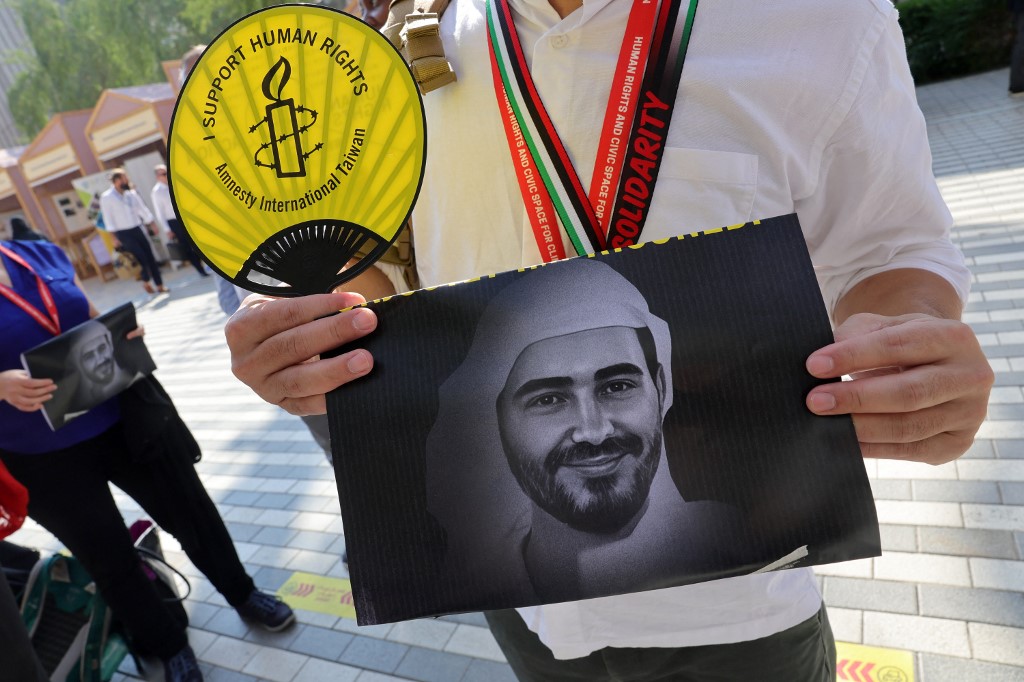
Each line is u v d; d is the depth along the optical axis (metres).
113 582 2.11
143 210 10.44
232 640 2.44
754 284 0.62
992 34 9.38
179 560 3.02
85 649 2.14
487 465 0.66
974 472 2.34
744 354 0.62
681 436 0.63
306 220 0.66
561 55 0.71
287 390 0.67
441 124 0.79
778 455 0.62
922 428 0.59
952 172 5.58
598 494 0.65
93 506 2.05
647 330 0.63
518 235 0.80
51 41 24.17
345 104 0.64
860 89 0.70
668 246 0.63
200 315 8.32
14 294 1.93
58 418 1.86
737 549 0.63
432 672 2.12
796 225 0.61
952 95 8.56
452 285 0.65
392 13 0.84
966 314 3.35
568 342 0.64
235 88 0.62
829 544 0.62
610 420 0.64
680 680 0.96
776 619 0.88
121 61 22.64
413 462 0.66
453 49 0.77
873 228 0.82
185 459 2.26
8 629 1.56
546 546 0.65
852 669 1.80
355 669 2.20
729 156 0.70
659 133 0.70
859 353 0.57
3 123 32.06
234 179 0.63
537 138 0.73
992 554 2.02
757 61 0.69
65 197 15.35
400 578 0.66
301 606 2.55
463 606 0.66
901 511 2.26
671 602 0.86
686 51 0.69
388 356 0.66
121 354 1.99
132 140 12.41
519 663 1.06
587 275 0.64
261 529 3.14
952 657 1.77
